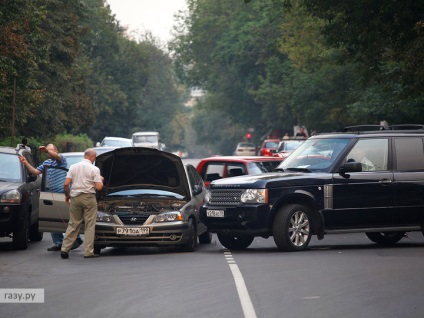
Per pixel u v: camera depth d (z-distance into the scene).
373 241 37.69
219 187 34.09
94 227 33.41
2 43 62.34
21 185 37.72
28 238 40.38
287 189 33.19
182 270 27.47
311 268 26.91
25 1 67.19
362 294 21.67
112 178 36.88
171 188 36.72
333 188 33.72
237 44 178.38
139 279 25.50
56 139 110.81
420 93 54.41
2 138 81.12
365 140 34.81
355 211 33.94
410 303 20.31
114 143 117.81
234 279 24.72
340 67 107.12
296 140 91.19
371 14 53.06
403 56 50.72
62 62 107.50
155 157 36.12
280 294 21.91
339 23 55.25
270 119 181.00
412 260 28.66
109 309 20.36
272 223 33.16
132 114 187.75
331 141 35.28
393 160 34.78
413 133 35.34
